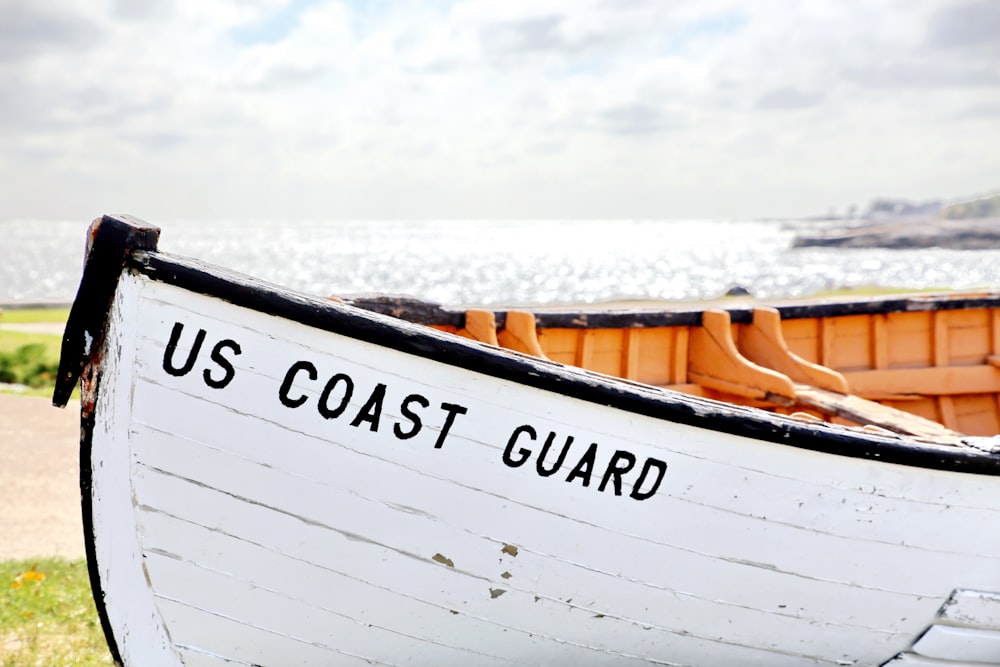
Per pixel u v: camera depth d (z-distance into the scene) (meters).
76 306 2.73
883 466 3.19
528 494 3.02
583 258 90.56
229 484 2.89
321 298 2.82
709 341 5.98
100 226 2.67
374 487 2.95
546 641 3.30
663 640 3.37
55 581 5.14
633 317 5.87
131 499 2.91
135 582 3.00
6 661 4.05
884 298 6.84
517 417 2.93
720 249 122.81
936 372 6.73
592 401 2.92
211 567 2.99
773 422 3.04
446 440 2.92
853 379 6.48
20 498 6.86
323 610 3.10
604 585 3.20
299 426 2.86
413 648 3.25
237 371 2.79
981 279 59.47
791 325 6.62
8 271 65.19
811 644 3.48
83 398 2.84
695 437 3.03
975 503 3.32
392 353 2.83
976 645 3.55
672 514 3.11
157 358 2.78
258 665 3.18
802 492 3.16
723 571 3.23
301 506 2.94
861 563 3.32
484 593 3.15
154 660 3.10
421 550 3.05
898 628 3.49
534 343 5.27
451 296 44.38
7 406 10.39
